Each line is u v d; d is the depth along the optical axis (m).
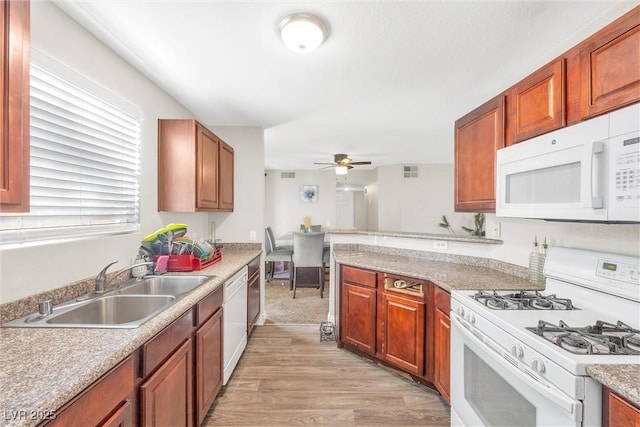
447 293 1.87
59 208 1.51
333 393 2.15
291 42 1.62
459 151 2.16
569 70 1.31
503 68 2.12
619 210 1.03
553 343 1.05
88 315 1.48
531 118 1.52
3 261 1.21
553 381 0.99
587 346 1.00
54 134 1.48
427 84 2.39
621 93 1.07
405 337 2.27
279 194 7.45
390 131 3.86
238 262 2.67
